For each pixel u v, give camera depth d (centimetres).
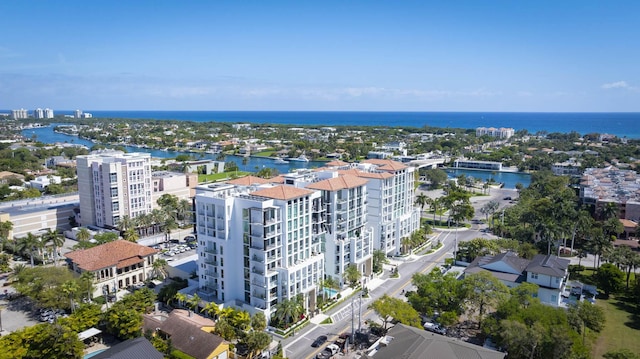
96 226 19562
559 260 13088
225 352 9650
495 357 8125
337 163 18325
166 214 19338
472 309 11188
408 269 15612
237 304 11900
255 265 11644
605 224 18588
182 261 14812
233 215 11806
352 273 13362
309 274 12331
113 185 18712
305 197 12412
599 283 13450
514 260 13500
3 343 8988
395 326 9750
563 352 8544
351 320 11712
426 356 8038
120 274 13675
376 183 15975
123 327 10144
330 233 13638
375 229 16250
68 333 9338
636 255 13538
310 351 10206
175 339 9856
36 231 18938
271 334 10981
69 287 11238
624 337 10731
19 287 11969
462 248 16375
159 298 12556
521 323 9238
